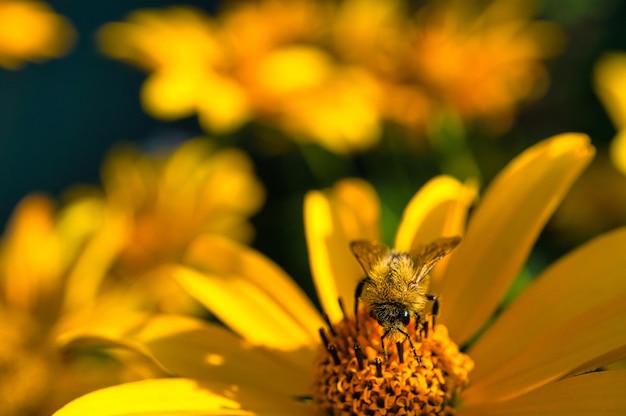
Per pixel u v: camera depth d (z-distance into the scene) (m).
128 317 0.20
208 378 0.19
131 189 0.27
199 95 0.26
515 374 0.19
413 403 0.19
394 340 0.19
